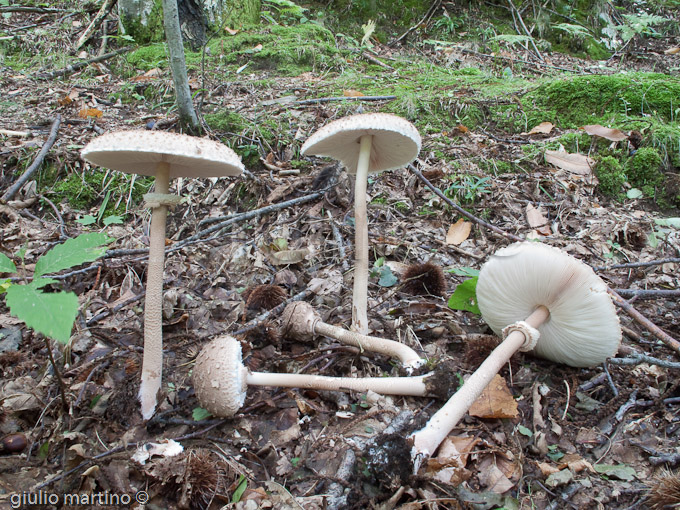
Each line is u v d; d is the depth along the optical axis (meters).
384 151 0.62
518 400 0.53
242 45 1.46
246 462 0.47
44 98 1.19
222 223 0.81
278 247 0.76
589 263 0.77
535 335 0.51
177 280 0.74
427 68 1.46
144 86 1.22
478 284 0.56
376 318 0.64
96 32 1.51
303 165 0.96
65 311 0.36
